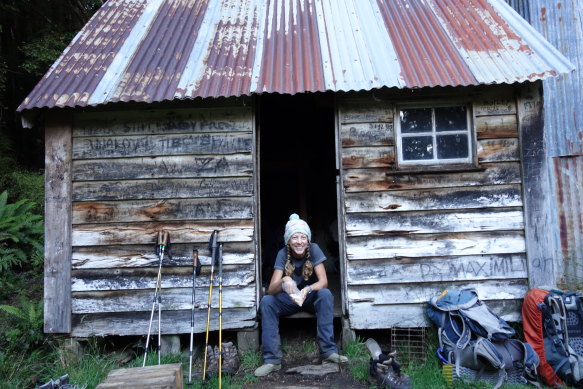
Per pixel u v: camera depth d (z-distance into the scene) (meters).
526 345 3.31
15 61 9.62
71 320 3.84
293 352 3.90
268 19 4.93
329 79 3.68
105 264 3.86
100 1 10.48
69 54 4.31
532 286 3.72
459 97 3.89
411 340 3.76
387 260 3.84
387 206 3.85
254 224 3.88
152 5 5.33
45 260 3.84
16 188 7.55
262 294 4.17
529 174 3.77
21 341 3.74
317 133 7.02
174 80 3.84
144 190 3.91
